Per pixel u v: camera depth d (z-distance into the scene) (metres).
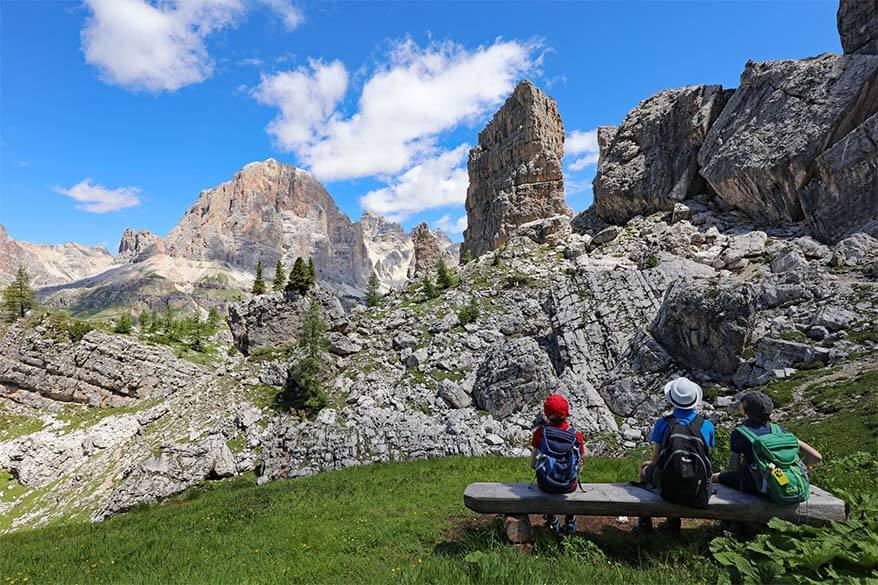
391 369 45.88
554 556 7.39
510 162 102.69
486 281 63.66
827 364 27.30
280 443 38.28
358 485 19.91
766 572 5.88
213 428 43.12
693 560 7.07
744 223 57.22
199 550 12.35
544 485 8.11
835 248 41.44
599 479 16.41
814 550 5.95
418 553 9.66
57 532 19.75
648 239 62.06
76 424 69.38
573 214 98.31
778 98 55.16
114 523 19.80
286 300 72.75
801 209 51.59
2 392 74.88
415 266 113.75
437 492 16.77
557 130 104.44
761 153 53.72
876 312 29.78
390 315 59.16
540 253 72.56
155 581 9.83
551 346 44.09
